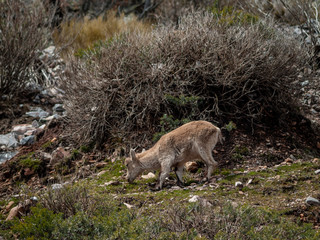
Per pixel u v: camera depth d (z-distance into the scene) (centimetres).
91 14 6369
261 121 3188
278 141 3002
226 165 2745
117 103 3244
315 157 2939
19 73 4300
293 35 4056
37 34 4316
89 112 3262
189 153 2523
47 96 4331
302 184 2281
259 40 3253
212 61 3131
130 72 3253
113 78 3244
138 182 2666
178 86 3106
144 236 1750
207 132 2483
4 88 4191
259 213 1884
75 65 3612
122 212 2036
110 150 3089
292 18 4756
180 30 3484
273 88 3262
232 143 2925
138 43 3453
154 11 6344
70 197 2219
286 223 1820
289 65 3316
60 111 4088
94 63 3547
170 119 2959
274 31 3641
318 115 3481
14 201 2570
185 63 3256
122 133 3131
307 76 3466
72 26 5509
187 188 2439
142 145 3031
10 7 4297
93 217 1991
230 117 3156
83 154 3102
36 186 2842
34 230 1948
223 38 3288
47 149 3222
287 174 2427
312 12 4578
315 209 2011
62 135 3328
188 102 3120
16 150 3372
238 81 3097
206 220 1862
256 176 2464
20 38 4178
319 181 2277
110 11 6216
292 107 3347
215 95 3156
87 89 3322
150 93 3153
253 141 2970
